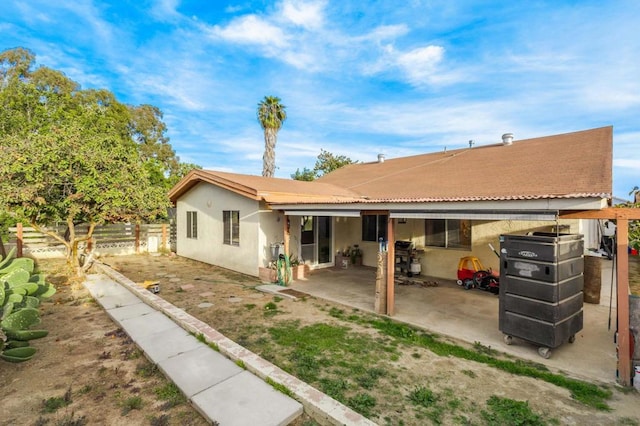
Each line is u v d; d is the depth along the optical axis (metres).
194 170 12.76
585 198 3.99
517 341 5.33
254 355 4.43
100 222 9.08
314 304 7.40
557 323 4.57
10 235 12.64
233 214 11.44
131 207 9.07
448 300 7.78
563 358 4.73
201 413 3.29
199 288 8.86
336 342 5.23
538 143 11.48
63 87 23.73
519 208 4.61
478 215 5.06
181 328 5.59
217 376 3.97
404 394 3.76
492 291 8.43
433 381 4.06
